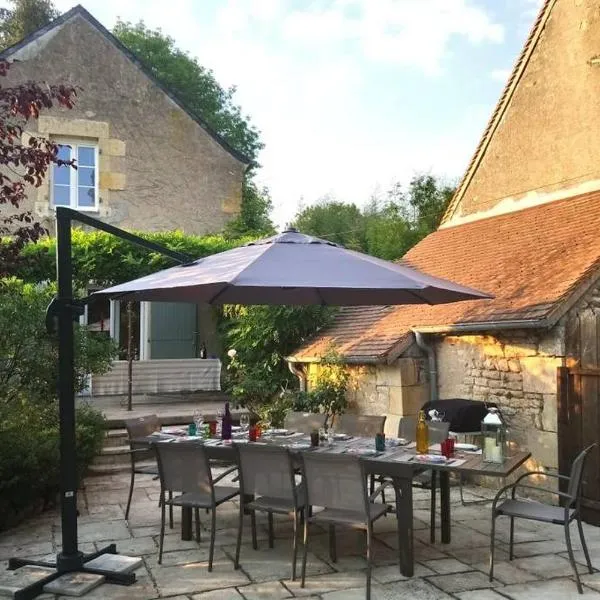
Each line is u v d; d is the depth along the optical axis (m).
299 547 5.54
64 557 4.84
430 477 5.98
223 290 6.62
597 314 6.63
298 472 6.07
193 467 5.18
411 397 8.46
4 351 7.14
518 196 10.23
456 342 8.20
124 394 11.14
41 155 5.17
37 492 6.57
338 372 9.47
